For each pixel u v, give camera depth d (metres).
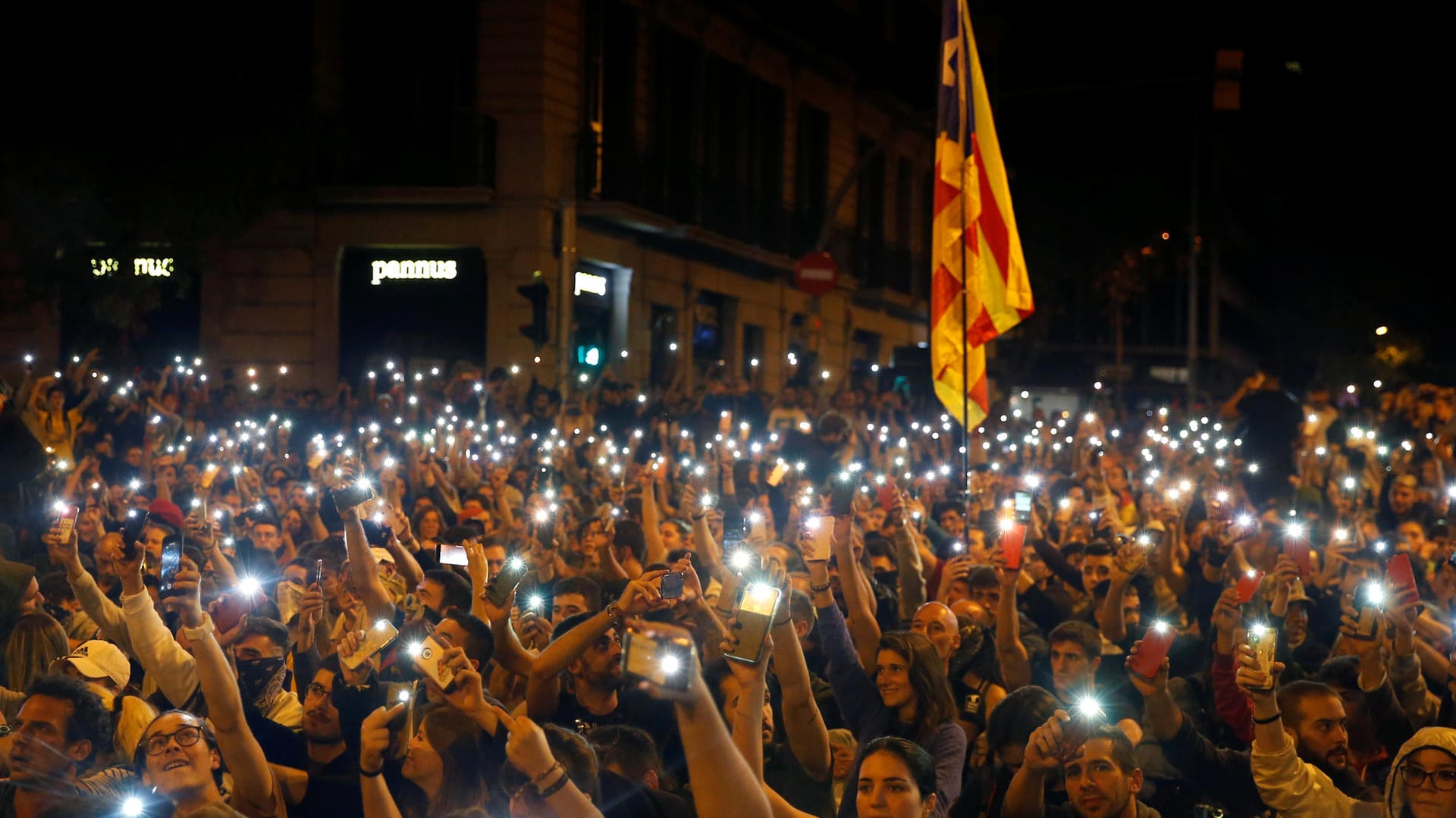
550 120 27.84
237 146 25.62
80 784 5.14
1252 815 6.15
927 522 11.92
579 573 9.60
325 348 27.91
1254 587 6.73
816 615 6.61
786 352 37.69
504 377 21.44
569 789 4.10
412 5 27.89
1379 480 17.59
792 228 37.72
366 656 5.34
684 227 31.14
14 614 7.76
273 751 5.76
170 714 4.96
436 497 12.90
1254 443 18.14
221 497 12.67
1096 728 5.64
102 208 25.30
